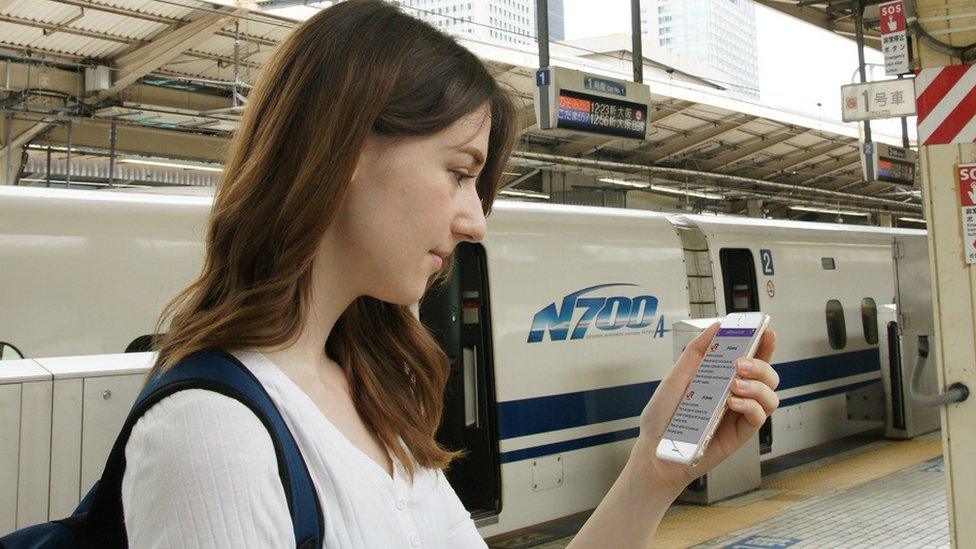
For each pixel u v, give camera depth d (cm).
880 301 1181
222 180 102
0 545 91
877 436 1222
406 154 100
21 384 274
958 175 491
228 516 77
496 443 688
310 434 89
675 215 909
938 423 1246
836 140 1983
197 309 98
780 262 1009
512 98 126
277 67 102
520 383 704
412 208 100
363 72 97
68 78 1173
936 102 499
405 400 120
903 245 859
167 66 1195
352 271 102
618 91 830
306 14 1049
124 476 85
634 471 130
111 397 291
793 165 2148
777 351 984
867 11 991
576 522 838
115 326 530
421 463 112
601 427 758
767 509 813
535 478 705
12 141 1242
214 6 996
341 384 111
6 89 1127
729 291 985
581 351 753
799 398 1010
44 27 1035
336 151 95
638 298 812
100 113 1171
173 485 78
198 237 541
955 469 489
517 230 727
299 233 94
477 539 117
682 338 796
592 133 812
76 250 526
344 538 87
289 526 82
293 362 98
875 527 727
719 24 3447
